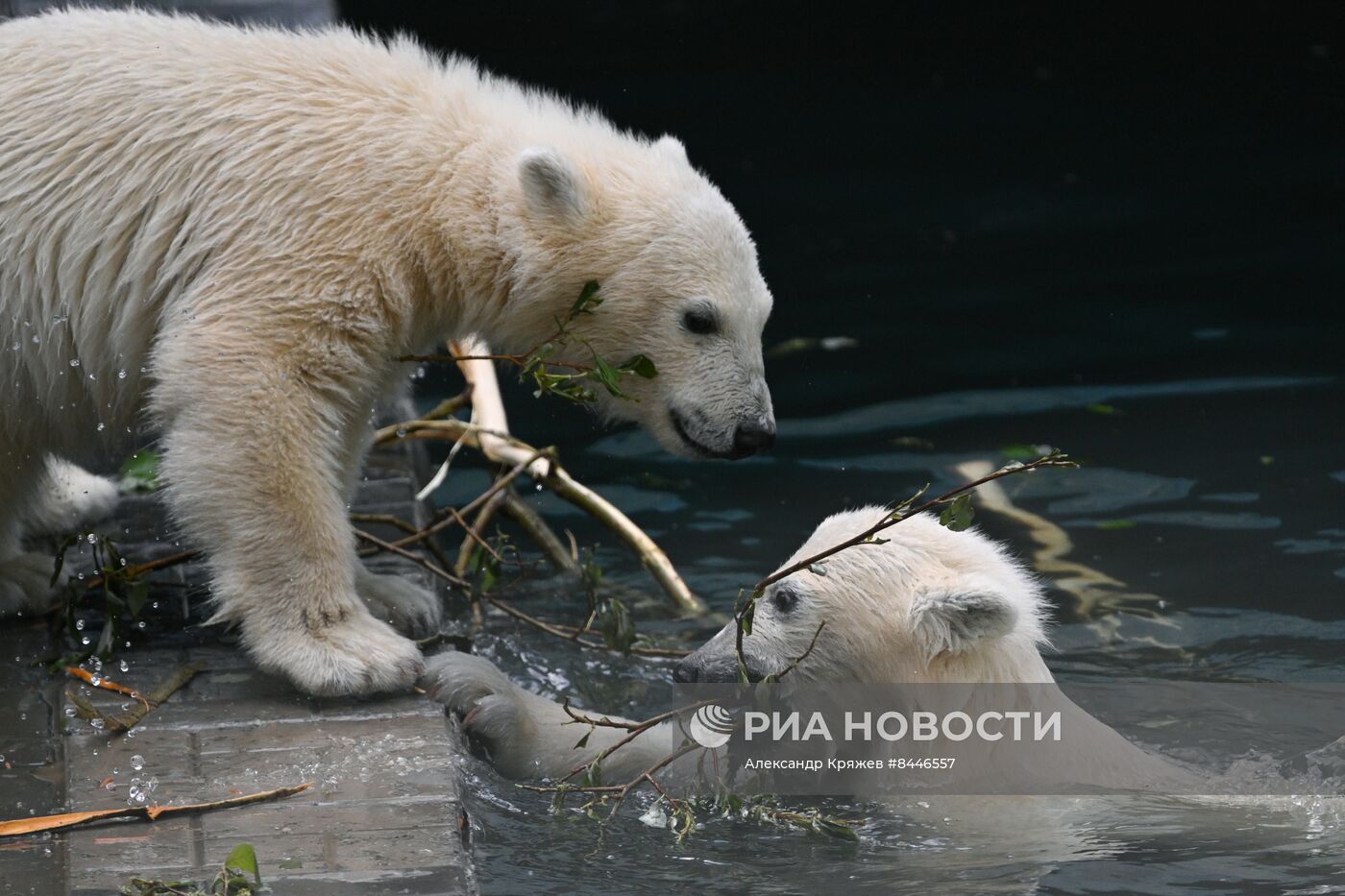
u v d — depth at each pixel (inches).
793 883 317.1
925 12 1096.8
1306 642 446.6
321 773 335.3
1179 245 758.5
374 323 374.6
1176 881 312.5
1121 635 452.8
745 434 398.3
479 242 384.2
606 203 393.1
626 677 449.1
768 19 1083.3
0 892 287.0
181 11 688.4
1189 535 509.7
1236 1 1095.0
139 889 284.8
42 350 380.2
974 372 637.9
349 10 1056.2
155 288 373.4
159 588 433.1
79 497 465.4
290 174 371.2
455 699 385.4
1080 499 534.6
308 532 367.9
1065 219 792.9
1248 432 577.3
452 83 404.2
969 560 378.3
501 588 505.7
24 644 400.8
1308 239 757.9
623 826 347.6
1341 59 997.2
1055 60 1018.7
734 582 498.9
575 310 387.2
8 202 372.5
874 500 540.4
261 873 293.7
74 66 379.6
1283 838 331.0
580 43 1035.3
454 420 555.2
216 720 359.9
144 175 371.6
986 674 366.3
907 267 744.3
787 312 700.0
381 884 290.4
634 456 596.4
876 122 924.6
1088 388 619.2
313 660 367.9
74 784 329.1
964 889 311.4
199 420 362.0
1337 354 638.5
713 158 864.3
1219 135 893.2
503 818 350.0
